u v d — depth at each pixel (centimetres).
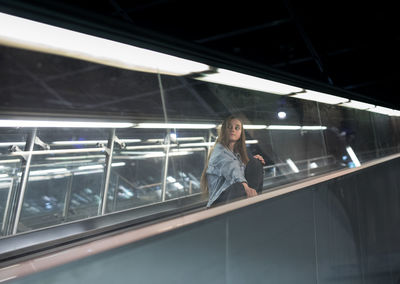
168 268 106
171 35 176
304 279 185
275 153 241
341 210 250
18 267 79
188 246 115
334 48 429
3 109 220
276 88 260
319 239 208
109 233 119
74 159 412
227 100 227
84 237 113
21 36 133
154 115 266
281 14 338
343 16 358
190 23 325
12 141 266
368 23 376
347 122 377
